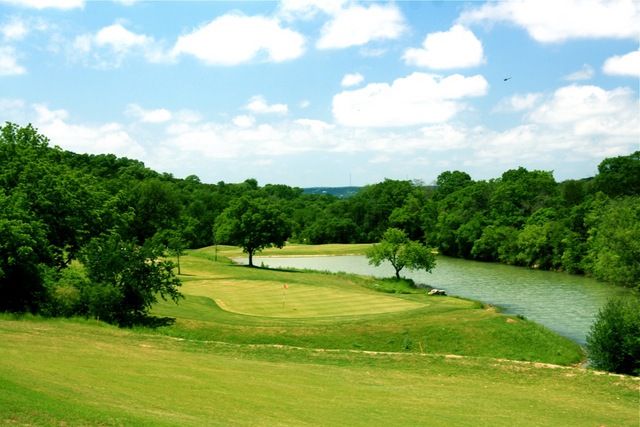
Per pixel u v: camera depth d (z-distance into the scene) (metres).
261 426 13.84
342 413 16.84
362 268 98.62
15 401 12.04
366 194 173.62
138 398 15.09
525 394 23.00
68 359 19.61
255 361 26.41
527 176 124.12
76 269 42.78
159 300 45.53
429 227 139.50
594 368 31.56
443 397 21.33
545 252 94.62
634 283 62.06
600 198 91.31
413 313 42.66
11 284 34.41
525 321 41.47
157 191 122.81
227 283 61.56
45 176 46.41
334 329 37.12
